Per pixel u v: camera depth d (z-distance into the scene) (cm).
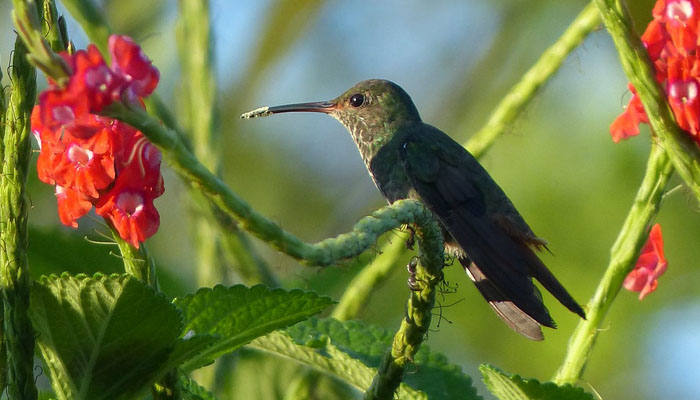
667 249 1033
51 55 345
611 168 1009
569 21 1169
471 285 1040
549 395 491
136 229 408
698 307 1024
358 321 566
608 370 1021
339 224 1147
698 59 543
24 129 407
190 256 840
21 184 409
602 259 1002
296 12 1114
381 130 955
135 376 431
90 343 422
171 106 873
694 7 539
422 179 870
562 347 1008
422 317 455
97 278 410
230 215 337
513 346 1023
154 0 884
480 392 1005
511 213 853
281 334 534
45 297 414
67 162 401
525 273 758
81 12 587
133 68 349
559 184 1017
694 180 552
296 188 1148
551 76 750
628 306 1034
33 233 598
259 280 620
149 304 416
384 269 675
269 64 1117
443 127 1205
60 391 433
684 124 548
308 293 454
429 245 442
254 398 621
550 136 1019
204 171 336
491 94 1196
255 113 823
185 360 434
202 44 700
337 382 608
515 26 1186
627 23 546
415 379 534
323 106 988
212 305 452
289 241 339
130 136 404
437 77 1215
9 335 407
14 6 343
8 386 409
